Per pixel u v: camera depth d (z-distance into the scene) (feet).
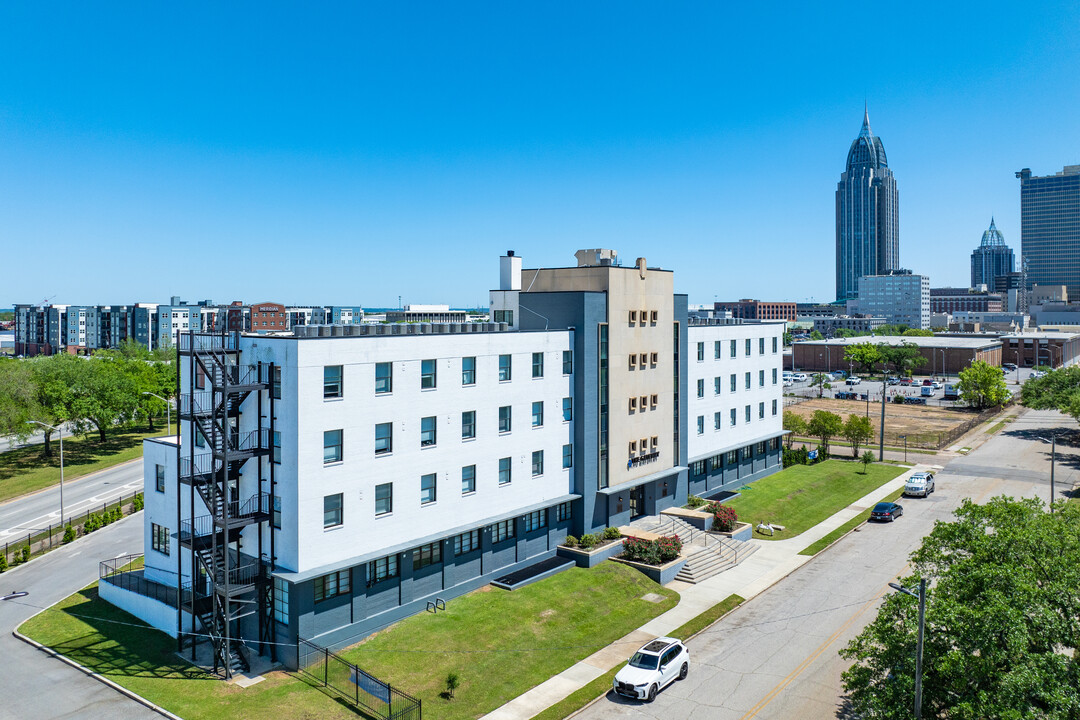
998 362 618.85
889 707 81.35
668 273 180.96
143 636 122.93
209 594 121.29
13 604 138.62
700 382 201.16
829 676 108.37
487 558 140.56
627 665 106.32
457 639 118.01
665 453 181.37
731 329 214.48
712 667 112.06
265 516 113.80
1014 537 86.48
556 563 149.79
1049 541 85.56
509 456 144.66
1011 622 74.59
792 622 128.47
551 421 153.28
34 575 155.33
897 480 236.63
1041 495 213.87
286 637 111.55
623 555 155.53
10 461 276.82
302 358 110.01
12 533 188.34
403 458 124.88
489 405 140.05
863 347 577.43
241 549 119.85
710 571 152.25
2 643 120.98
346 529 116.47
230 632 118.21
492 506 141.18
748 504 200.23
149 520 142.41
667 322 180.55
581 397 157.48
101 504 216.54
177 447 125.70
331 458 115.03
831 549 169.89
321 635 112.88
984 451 283.79
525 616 126.93
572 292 157.48
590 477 159.53
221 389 110.01
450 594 133.39
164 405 339.36
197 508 128.06
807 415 380.99
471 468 137.59
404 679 105.70
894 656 84.33
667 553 152.87
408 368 125.49
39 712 97.19
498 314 171.73
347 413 116.47
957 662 76.38
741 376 220.43
